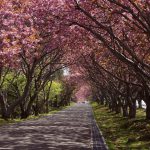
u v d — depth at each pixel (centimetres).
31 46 2877
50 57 5450
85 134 2794
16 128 3212
